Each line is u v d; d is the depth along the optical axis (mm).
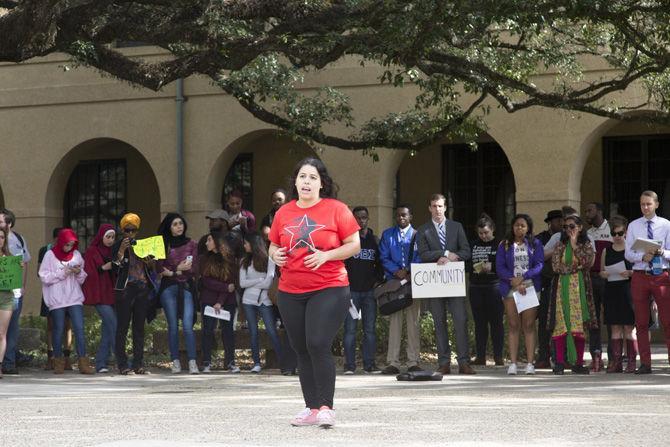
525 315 16438
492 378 15594
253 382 15609
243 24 16234
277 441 7969
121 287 17250
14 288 16406
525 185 24188
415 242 16812
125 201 29453
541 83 23953
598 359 16891
